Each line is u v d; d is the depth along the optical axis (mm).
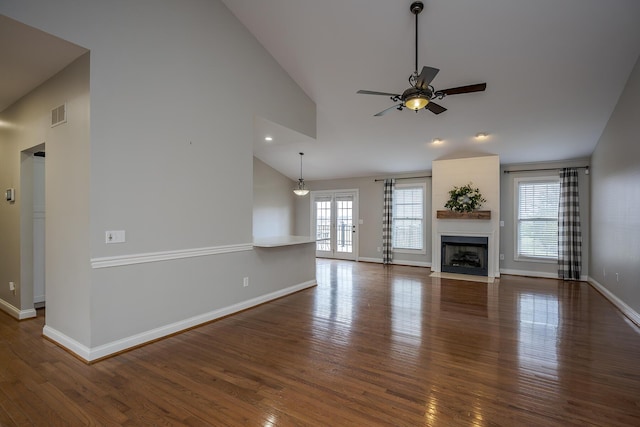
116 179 2852
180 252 3396
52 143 3137
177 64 3344
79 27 2588
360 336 3342
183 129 3404
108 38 2781
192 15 3490
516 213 6836
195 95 3521
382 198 8414
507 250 6949
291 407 2107
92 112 2680
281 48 4379
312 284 5699
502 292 5289
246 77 4145
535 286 5746
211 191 3719
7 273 3906
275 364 2707
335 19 3779
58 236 3053
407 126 5789
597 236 5633
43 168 4082
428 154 6848
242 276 4176
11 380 2410
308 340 3227
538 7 3262
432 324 3729
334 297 4922
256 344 3119
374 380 2455
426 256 7797
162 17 3205
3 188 3947
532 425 1940
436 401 2182
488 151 6387
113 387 2326
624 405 2148
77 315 2836
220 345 3090
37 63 2887
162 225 3223
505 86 4422
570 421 1978
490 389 2338
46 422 1935
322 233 9398
